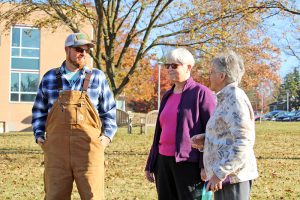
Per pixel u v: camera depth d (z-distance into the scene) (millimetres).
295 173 11859
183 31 20719
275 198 8695
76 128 5402
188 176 5301
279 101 121188
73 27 20469
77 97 5461
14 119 34438
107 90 5730
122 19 23062
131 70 21781
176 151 5297
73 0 20062
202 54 20984
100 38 20703
